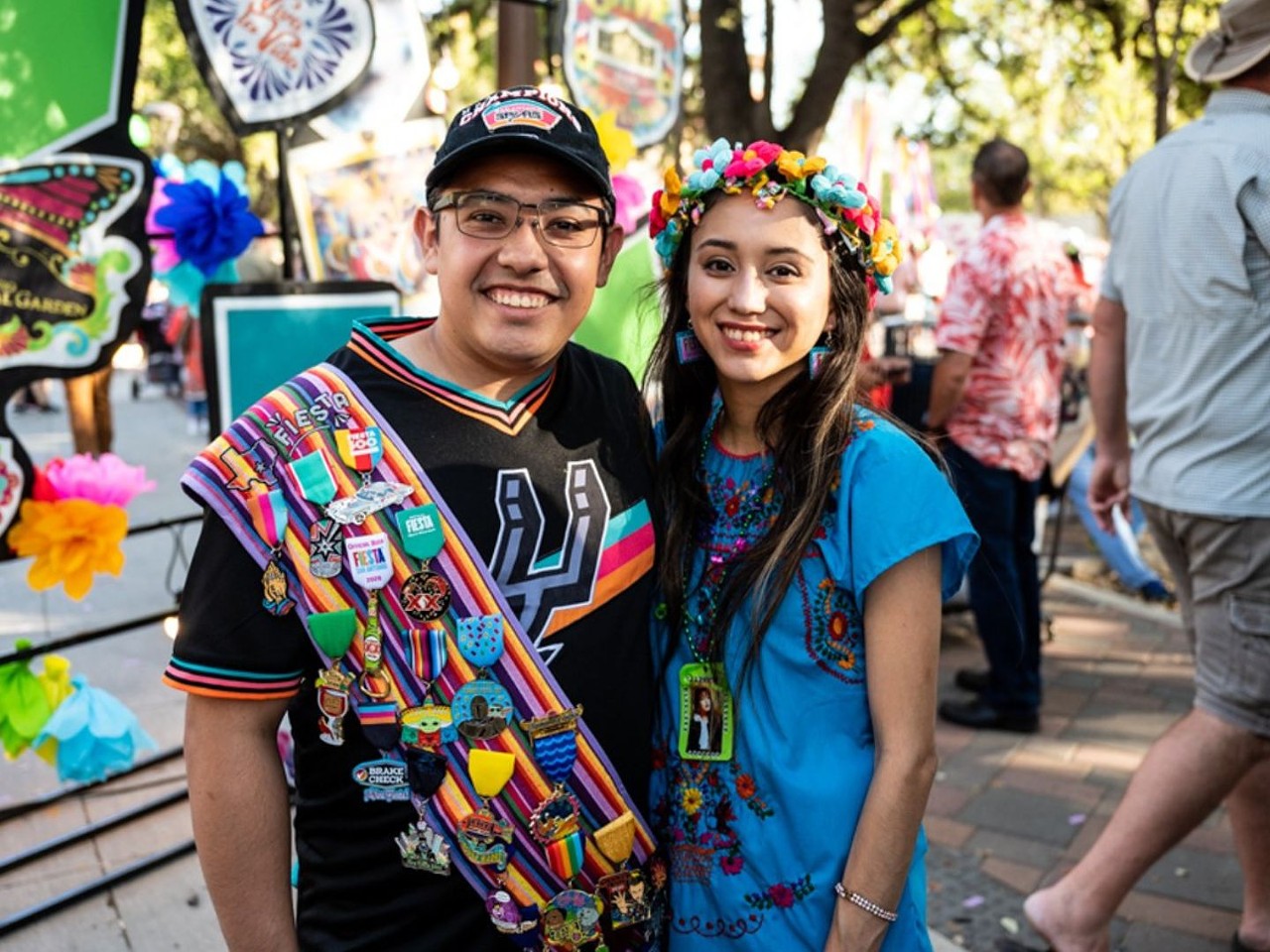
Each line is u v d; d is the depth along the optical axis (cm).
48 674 250
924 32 850
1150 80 523
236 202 256
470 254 125
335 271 263
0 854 279
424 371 128
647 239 315
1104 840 222
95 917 253
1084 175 1415
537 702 126
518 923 127
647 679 140
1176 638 464
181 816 301
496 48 381
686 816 143
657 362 154
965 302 341
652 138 327
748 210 135
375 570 120
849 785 136
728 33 621
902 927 142
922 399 418
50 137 224
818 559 137
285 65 248
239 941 125
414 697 122
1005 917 255
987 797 316
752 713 139
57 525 229
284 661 121
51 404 1120
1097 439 269
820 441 135
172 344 1073
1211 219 215
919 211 655
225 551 120
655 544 142
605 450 139
